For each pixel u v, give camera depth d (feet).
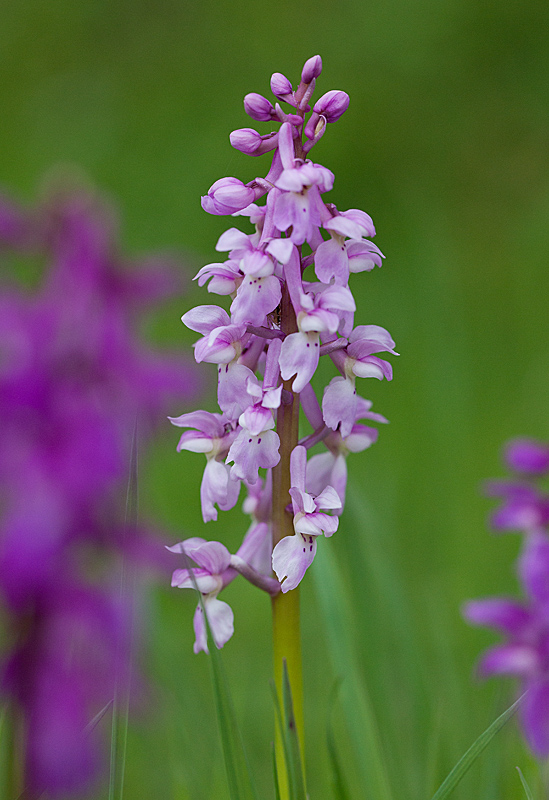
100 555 1.72
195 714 2.19
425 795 2.16
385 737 2.19
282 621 1.95
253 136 1.93
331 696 2.00
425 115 6.63
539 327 4.81
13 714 1.73
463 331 3.82
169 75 6.94
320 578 2.09
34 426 1.70
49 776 1.71
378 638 2.22
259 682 2.50
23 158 6.34
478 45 7.06
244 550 1.98
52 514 1.69
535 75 6.74
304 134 1.95
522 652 2.22
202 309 1.94
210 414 1.96
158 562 1.73
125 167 6.08
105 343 1.71
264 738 2.35
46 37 7.63
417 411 3.88
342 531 2.24
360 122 6.53
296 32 7.24
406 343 4.33
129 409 1.70
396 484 3.32
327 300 1.92
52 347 1.70
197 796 2.12
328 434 1.96
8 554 1.68
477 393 4.40
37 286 1.72
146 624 1.75
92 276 1.71
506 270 5.33
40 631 1.71
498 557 3.05
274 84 1.93
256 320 1.91
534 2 7.09
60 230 1.72
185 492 3.82
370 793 2.05
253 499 1.99
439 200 5.98
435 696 2.29
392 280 4.90
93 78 7.11
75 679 1.72
